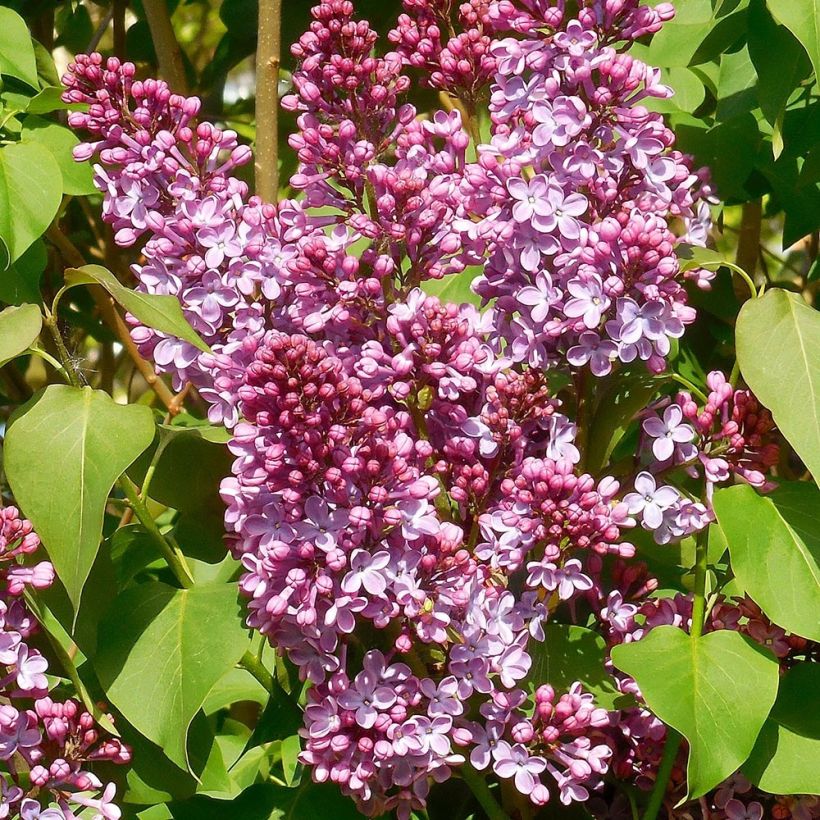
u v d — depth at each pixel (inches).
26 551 49.2
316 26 49.9
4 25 54.6
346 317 48.9
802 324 49.2
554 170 49.1
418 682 48.7
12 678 48.9
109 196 50.1
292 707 51.1
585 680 50.1
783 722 49.9
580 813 51.0
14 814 49.4
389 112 50.1
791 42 52.6
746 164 55.5
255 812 50.8
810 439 48.6
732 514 49.3
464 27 51.1
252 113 62.9
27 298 53.1
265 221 49.9
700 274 50.4
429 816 51.7
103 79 50.4
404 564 48.1
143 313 48.6
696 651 49.3
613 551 48.9
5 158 52.8
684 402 49.6
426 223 48.9
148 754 50.8
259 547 48.3
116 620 50.1
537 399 49.1
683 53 54.7
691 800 49.7
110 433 49.0
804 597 49.0
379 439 47.9
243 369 49.2
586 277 48.7
